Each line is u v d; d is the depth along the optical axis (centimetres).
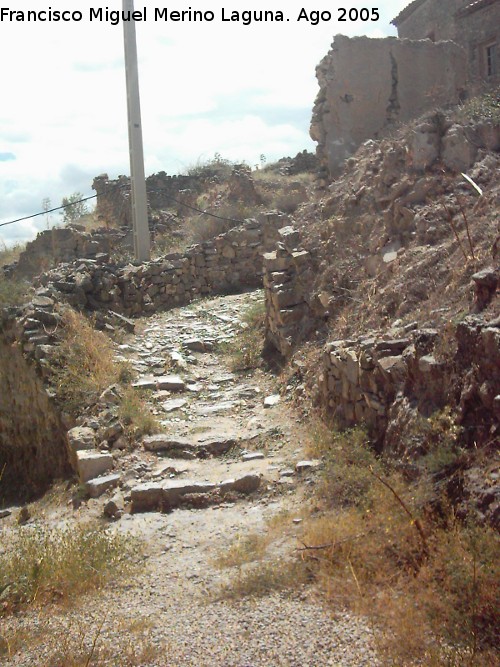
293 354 1011
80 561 580
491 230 770
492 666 376
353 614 447
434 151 1009
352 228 1042
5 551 646
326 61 1350
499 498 471
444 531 486
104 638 455
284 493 704
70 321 1124
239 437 852
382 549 501
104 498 770
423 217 917
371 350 720
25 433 1044
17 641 464
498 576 420
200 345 1211
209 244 1598
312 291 1048
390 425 654
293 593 488
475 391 554
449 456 534
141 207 1656
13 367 1080
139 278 1470
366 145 1234
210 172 2528
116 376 1041
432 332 650
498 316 583
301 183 2092
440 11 2103
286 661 402
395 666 385
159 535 651
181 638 444
